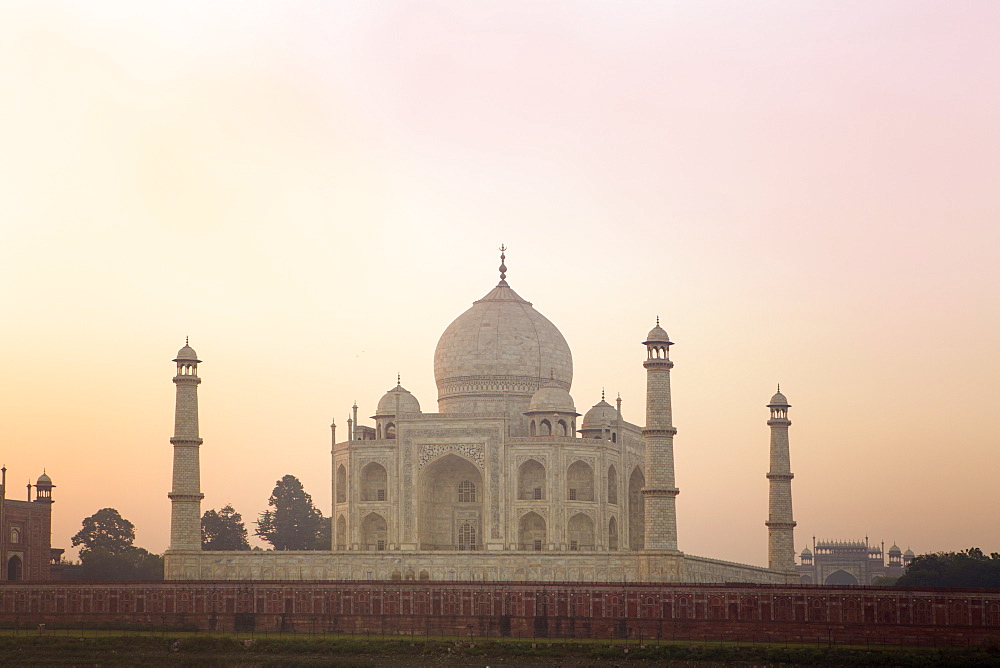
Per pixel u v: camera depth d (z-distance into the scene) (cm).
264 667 16588
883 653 16362
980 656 16238
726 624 18825
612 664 16675
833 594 18450
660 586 19262
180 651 18012
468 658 17225
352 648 17738
